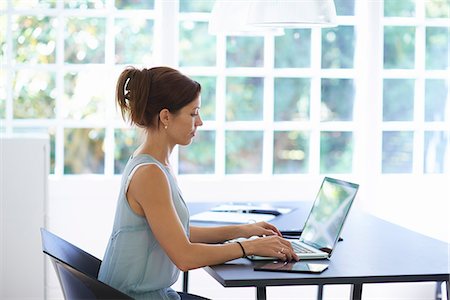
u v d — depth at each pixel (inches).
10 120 214.5
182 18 217.9
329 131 227.8
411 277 114.0
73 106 218.4
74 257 130.2
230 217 156.7
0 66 212.5
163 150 123.7
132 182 119.0
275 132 227.5
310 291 220.8
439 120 230.5
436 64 229.5
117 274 120.4
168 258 122.1
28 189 196.1
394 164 229.6
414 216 225.5
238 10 165.8
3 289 197.2
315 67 224.2
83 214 212.5
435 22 226.4
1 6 211.5
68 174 220.1
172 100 121.3
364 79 221.6
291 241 135.6
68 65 215.3
